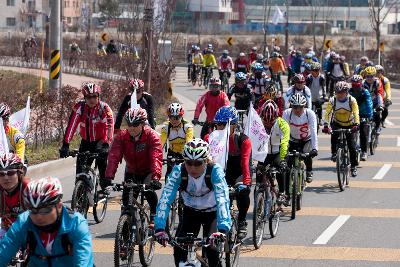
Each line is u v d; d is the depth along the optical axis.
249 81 48.03
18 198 15.48
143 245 19.97
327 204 28.83
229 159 20.30
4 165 15.12
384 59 101.62
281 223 25.77
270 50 127.56
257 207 22.36
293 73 73.00
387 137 47.34
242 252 22.16
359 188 31.98
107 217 26.52
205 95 35.03
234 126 19.86
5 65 101.94
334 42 157.88
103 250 22.31
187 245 15.52
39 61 100.25
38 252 12.22
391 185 32.69
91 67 92.94
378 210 27.83
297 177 26.53
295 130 27.38
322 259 21.48
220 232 15.35
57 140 39.12
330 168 36.81
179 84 85.12
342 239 23.70
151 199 20.52
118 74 80.00
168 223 22.86
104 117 24.67
